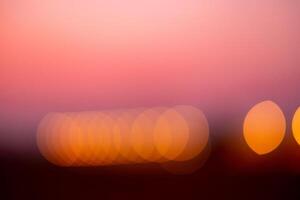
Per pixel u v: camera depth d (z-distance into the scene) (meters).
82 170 6.96
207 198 5.72
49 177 6.16
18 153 7.42
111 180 6.45
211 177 5.94
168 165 7.30
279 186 4.81
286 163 5.07
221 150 6.98
